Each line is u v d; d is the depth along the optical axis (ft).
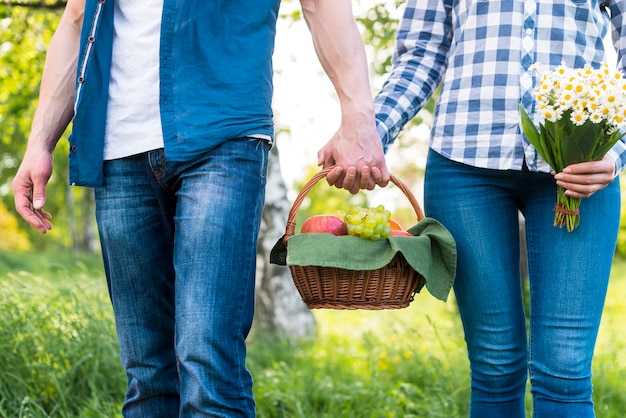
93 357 12.32
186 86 6.17
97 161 6.40
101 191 6.51
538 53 7.39
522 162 7.34
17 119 25.81
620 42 7.72
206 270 5.98
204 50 6.21
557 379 7.23
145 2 6.34
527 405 12.09
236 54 6.27
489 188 7.55
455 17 7.89
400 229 7.39
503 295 7.52
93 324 12.87
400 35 8.35
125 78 6.35
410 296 7.05
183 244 6.06
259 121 6.25
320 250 6.66
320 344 19.24
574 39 7.43
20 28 21.80
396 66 8.28
